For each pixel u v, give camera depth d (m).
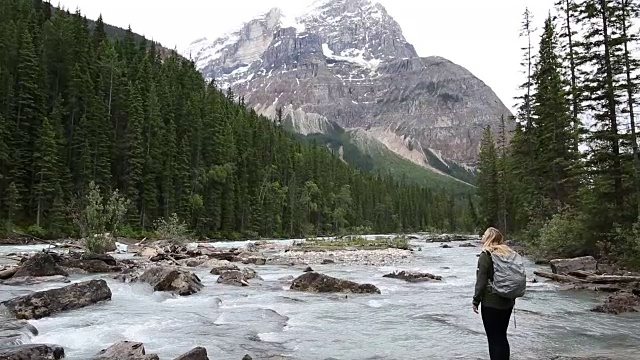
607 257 28.23
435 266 34.09
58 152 68.00
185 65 130.88
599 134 28.73
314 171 143.38
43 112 72.56
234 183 99.00
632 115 28.25
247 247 55.50
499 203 76.56
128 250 41.59
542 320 13.95
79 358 9.31
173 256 34.62
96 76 86.38
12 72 72.75
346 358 9.78
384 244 60.91
